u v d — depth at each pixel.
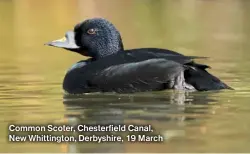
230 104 11.83
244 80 15.16
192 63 12.84
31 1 37.53
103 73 13.05
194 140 9.43
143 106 11.68
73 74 13.52
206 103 11.92
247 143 9.20
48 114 11.33
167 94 12.69
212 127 10.13
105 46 14.28
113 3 37.22
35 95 13.34
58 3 36.56
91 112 11.34
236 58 19.95
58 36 26.73
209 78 12.80
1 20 32.09
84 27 14.34
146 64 12.75
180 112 11.15
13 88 14.38
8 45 24.53
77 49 14.40
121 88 12.84
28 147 9.51
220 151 8.91
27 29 29.11
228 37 25.97
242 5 36.25
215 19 31.66
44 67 18.56
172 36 26.73
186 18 32.28
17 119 10.98
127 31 28.30
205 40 25.28
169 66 12.61
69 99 12.70
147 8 36.06
